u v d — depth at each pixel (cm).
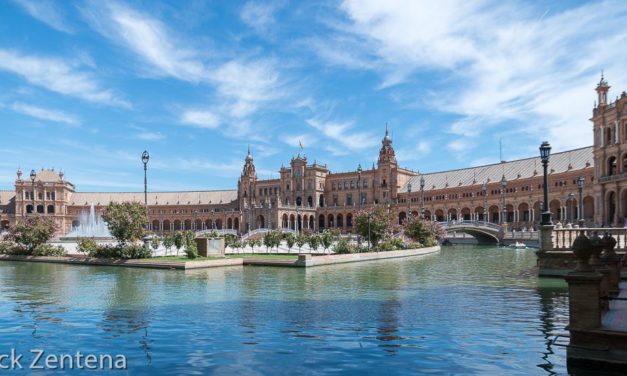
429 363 1350
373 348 1499
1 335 1694
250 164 19525
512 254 6688
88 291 2775
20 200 18512
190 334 1688
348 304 2300
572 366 1302
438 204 15488
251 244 6638
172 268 4150
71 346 1547
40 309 2186
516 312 2069
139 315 2034
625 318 1461
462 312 2075
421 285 3033
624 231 3516
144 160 5188
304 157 18288
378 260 5397
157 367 1334
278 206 16200
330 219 17675
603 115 9300
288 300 2430
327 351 1470
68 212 19412
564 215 12125
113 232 4850
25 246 5597
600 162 9456
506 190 13675
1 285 3069
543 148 3572
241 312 2095
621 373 1239
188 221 19412
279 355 1432
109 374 1284
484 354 1430
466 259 5575
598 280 1292
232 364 1353
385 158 16962
